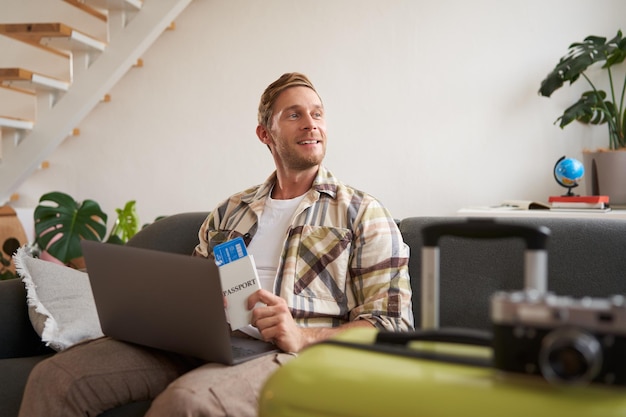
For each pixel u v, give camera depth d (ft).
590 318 2.68
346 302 6.16
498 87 13.38
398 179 14.02
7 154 13.92
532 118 13.20
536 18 13.10
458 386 2.82
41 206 11.72
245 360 5.32
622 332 2.64
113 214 15.72
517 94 13.28
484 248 6.30
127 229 13.60
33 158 13.88
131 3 13.35
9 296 7.08
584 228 6.01
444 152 13.73
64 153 15.89
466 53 13.53
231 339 5.98
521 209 10.67
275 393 3.10
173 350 5.45
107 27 13.85
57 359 5.45
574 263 5.94
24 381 6.36
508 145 13.35
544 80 11.93
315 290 6.13
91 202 11.94
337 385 2.99
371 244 6.14
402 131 13.96
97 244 5.38
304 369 3.14
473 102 13.53
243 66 14.83
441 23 13.66
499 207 11.29
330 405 2.96
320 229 6.26
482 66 13.46
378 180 14.14
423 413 2.78
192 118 15.17
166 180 15.40
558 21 13.00
